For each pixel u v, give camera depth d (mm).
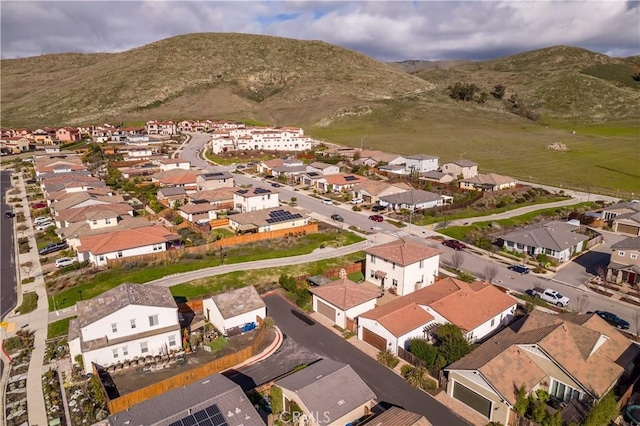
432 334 42531
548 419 29844
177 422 28266
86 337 38781
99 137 176125
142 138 170625
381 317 41969
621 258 58281
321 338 44469
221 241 69125
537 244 65875
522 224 85062
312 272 58938
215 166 139875
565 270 62062
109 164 131500
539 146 167250
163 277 59156
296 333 45406
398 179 119562
